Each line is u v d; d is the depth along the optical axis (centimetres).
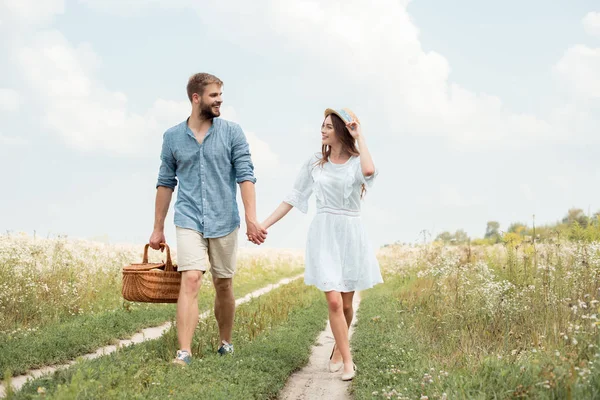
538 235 1189
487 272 967
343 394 555
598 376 411
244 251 3023
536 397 402
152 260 1630
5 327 801
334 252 618
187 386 494
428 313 873
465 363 552
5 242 1223
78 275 1202
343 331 604
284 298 1216
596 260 842
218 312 674
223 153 647
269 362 605
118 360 553
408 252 2039
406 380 507
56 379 487
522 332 667
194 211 637
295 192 662
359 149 622
